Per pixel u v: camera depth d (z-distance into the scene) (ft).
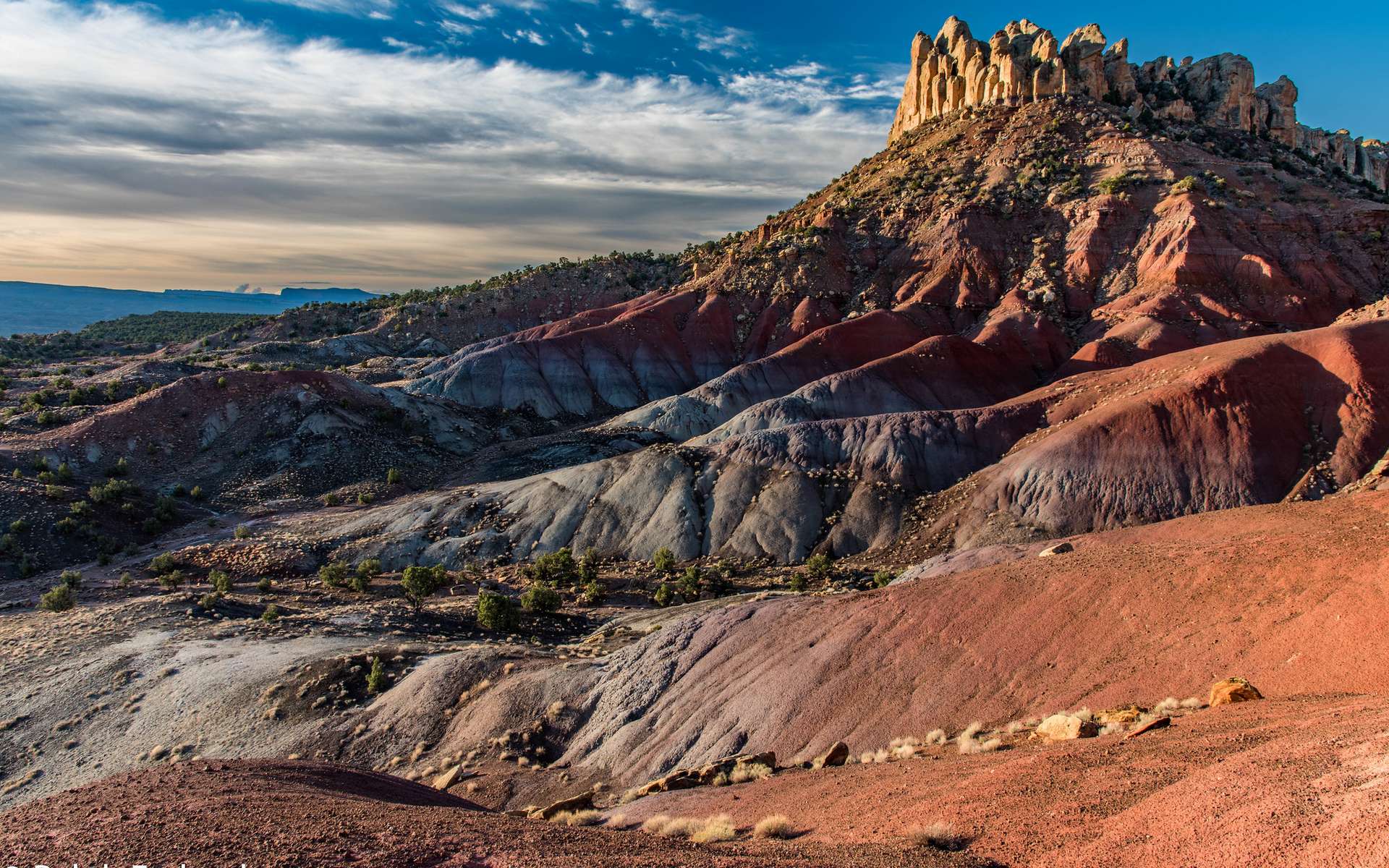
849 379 363.76
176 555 266.77
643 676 125.70
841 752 84.69
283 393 383.04
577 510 283.59
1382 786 36.52
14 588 236.63
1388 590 71.36
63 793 56.24
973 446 280.31
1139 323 385.91
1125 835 43.16
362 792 66.23
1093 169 521.65
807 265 533.14
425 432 400.26
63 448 328.49
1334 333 257.75
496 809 104.73
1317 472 224.12
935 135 639.35
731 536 264.11
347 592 230.07
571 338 493.77
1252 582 85.40
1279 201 471.62
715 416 393.70
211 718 136.77
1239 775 44.21
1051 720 70.95
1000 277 475.72
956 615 105.09
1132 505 229.66
